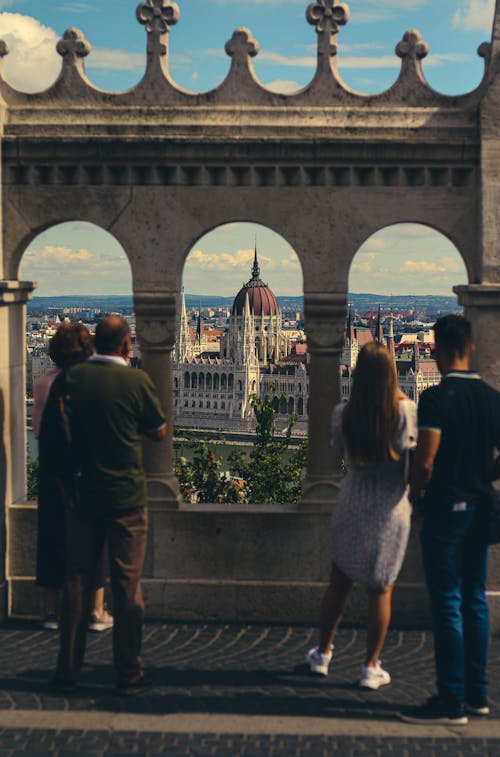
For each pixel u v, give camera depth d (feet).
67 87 29.78
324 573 30.22
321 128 29.43
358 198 29.60
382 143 29.14
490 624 29.30
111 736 20.08
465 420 21.62
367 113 29.50
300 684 23.67
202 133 29.53
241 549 30.32
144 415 22.82
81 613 22.85
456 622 21.39
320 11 29.45
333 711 21.79
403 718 21.24
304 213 29.63
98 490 22.47
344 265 29.78
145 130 29.55
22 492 31.53
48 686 23.17
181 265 29.89
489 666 25.80
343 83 29.60
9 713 21.29
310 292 29.86
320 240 29.73
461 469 21.75
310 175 29.60
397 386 22.65
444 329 22.25
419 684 23.80
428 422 21.56
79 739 19.90
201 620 30.12
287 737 20.21
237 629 29.07
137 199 29.71
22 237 29.86
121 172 29.68
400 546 22.98
